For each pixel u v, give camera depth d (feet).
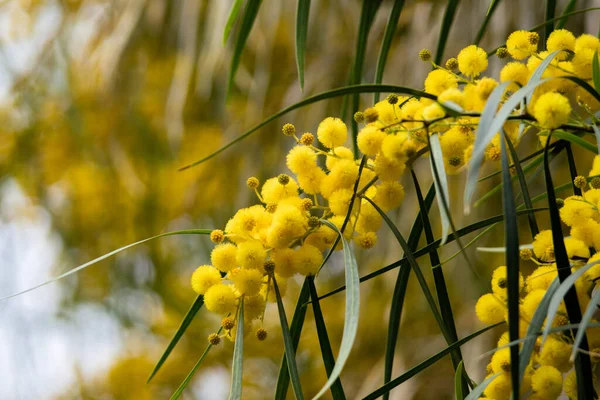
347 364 7.76
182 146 8.18
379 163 2.58
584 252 2.56
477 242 5.93
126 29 6.83
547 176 2.47
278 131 6.82
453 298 6.93
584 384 2.45
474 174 2.36
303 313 2.61
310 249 2.58
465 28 5.22
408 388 7.01
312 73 6.35
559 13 4.76
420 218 2.66
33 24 8.25
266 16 6.21
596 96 2.46
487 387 2.53
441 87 2.58
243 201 6.99
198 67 6.40
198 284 2.62
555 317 2.52
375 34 5.99
